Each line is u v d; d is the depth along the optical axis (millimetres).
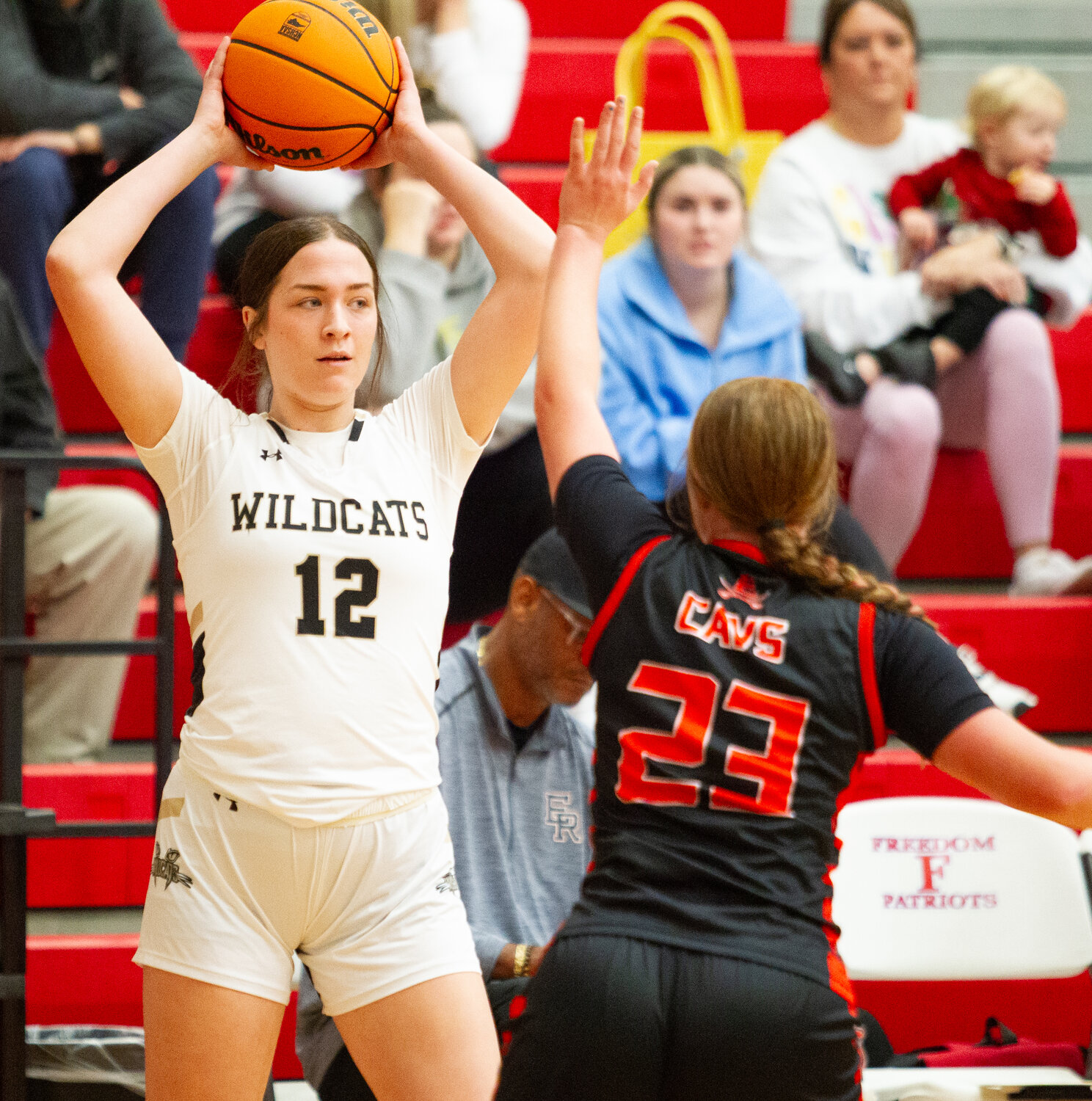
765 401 6852
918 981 12844
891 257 16250
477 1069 7133
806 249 15930
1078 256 16344
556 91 18984
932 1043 12836
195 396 7496
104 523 13164
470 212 7879
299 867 7137
